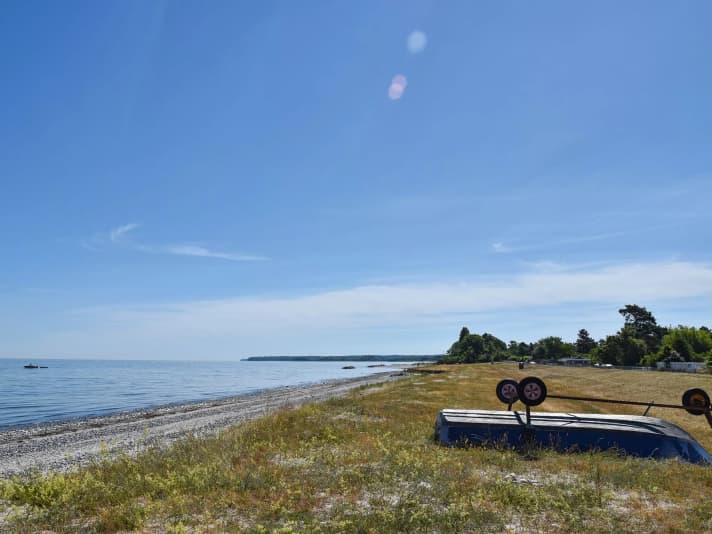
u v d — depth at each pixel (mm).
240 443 13609
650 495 8242
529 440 13227
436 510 7281
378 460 10906
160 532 6754
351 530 6480
